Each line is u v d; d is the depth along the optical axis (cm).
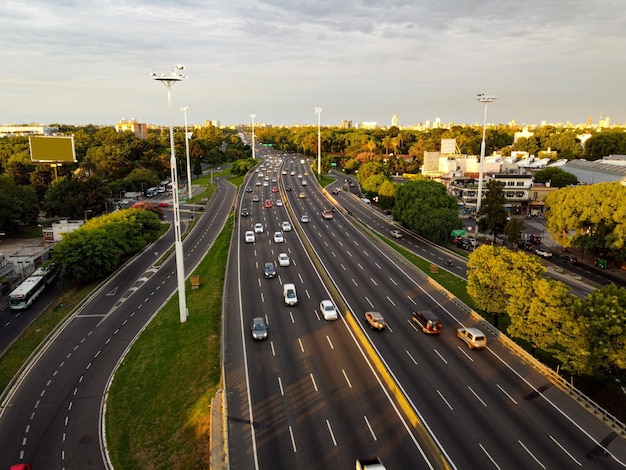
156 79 4928
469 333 4581
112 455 3472
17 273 7544
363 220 11206
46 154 12225
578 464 2969
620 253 7681
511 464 2955
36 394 4247
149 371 4512
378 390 3781
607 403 3928
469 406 3572
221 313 5378
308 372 4062
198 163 19650
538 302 4100
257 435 3244
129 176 15775
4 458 3456
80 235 7231
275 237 8775
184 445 3409
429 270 7238
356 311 5431
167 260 8200
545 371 4097
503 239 10119
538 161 17162
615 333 3591
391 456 3022
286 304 5603
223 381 3900
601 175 13600
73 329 5550
